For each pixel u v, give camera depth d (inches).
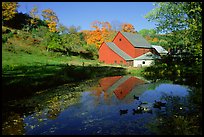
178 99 732.0
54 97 812.0
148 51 2741.1
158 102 669.3
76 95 856.9
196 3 900.6
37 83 965.8
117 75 1537.9
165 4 1120.2
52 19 3297.2
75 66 1702.8
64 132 478.0
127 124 515.2
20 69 1304.1
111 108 661.9
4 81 900.0
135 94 871.1
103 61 2566.4
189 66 1402.6
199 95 727.1
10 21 2861.7
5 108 658.8
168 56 1879.9
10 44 2062.0
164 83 1116.5
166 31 1216.2
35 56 1980.8
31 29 2999.5
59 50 2541.8
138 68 2004.2
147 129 477.4
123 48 2625.5
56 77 1151.6
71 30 3216.0
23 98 781.9
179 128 470.6
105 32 3481.8
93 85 1099.9
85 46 3061.0
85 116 586.2
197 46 838.5
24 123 534.9
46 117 580.4
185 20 1013.8
